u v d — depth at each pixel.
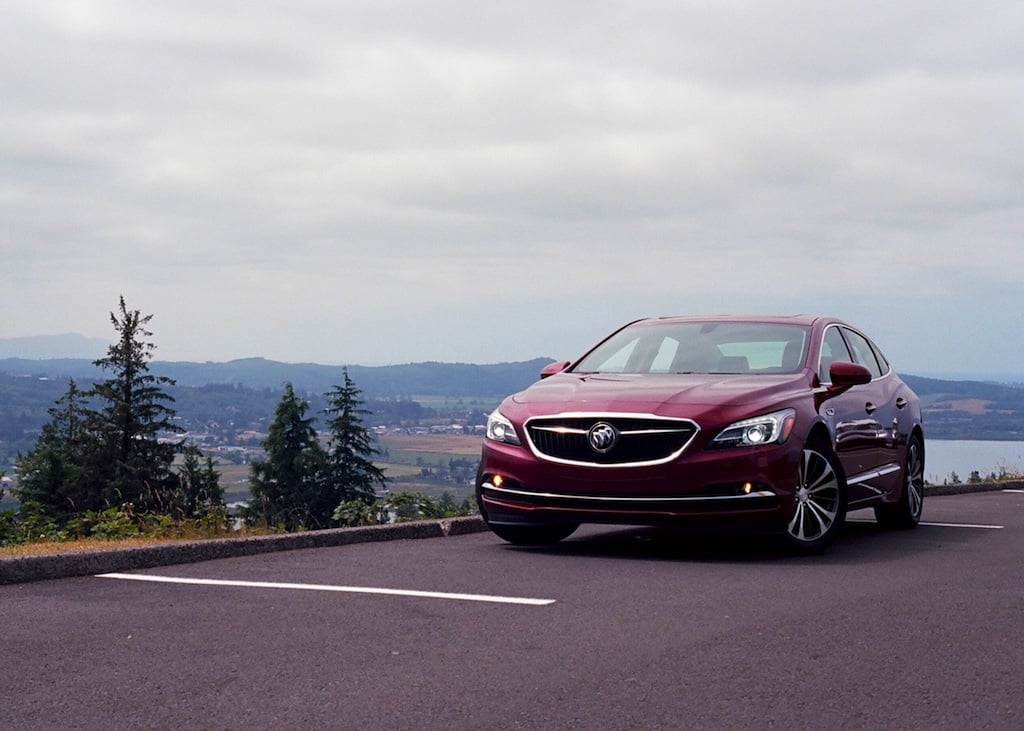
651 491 7.69
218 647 4.99
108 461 54.56
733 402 7.84
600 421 7.87
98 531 10.20
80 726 3.86
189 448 57.28
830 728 3.80
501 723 3.86
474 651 4.89
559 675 4.48
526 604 5.97
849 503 9.03
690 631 5.28
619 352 9.48
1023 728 3.80
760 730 3.78
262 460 69.38
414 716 3.94
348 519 11.14
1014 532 10.02
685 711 3.99
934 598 6.16
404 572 7.14
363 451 70.00
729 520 7.64
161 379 57.72
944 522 11.11
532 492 8.02
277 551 8.30
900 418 10.14
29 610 5.88
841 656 4.79
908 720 3.88
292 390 69.94
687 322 9.68
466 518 9.91
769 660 4.72
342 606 5.92
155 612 5.79
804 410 8.11
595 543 8.78
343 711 4.01
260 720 3.91
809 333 9.16
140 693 4.26
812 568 7.33
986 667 4.61
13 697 4.22
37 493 51.16
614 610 5.80
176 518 10.27
